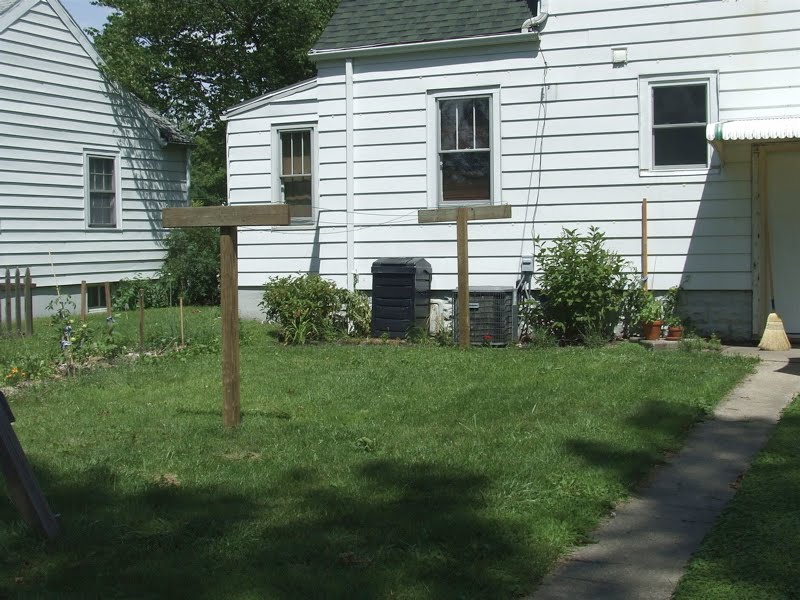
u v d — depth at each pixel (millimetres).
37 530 4590
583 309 11367
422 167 12945
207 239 19641
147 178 19750
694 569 4203
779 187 11258
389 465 5762
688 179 11453
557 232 12172
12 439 4574
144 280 19141
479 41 12391
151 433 6844
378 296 12352
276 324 13875
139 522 4805
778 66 11039
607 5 11766
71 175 17594
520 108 12312
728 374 8578
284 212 6512
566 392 7891
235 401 6988
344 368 9594
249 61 27031
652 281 11641
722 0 11242
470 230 12594
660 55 11555
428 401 7750
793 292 11266
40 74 16812
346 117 13336
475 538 4492
